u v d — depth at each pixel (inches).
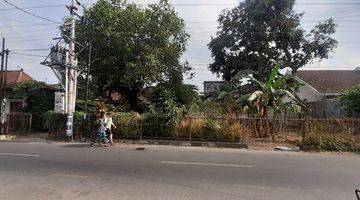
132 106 1130.7
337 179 381.4
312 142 669.3
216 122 743.1
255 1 1243.2
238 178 378.0
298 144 692.7
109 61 1005.2
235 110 810.8
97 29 1003.9
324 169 441.7
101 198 297.4
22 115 931.3
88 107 938.1
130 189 327.0
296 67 1307.8
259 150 649.0
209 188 332.8
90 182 354.0
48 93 1071.0
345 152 641.6
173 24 1075.9
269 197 305.1
